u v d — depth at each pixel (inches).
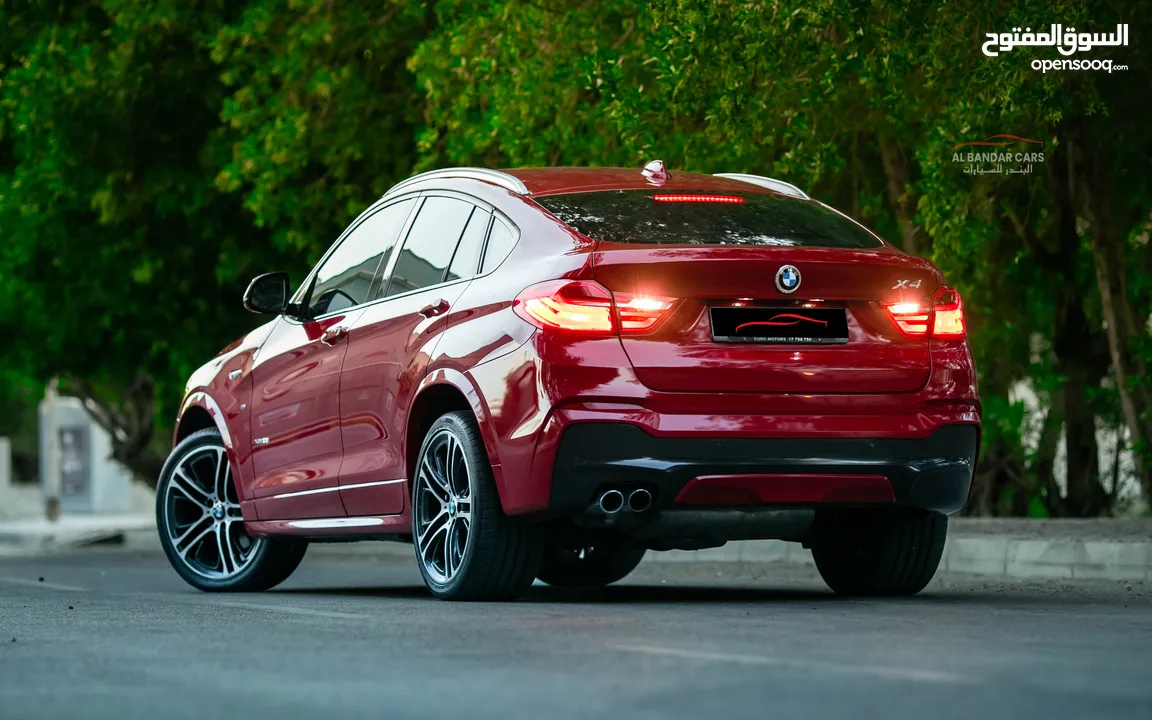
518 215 366.9
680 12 644.1
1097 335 919.0
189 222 1045.2
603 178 388.5
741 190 394.0
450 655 252.5
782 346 341.7
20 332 1175.0
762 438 337.1
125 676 237.9
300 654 259.0
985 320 912.3
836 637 272.5
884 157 805.2
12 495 2503.7
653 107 682.8
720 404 336.8
